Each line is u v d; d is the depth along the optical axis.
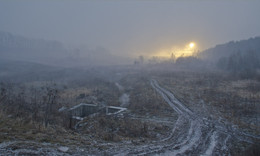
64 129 18.11
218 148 16.67
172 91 44.91
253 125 23.66
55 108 28.97
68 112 28.23
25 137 13.19
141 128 21.44
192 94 41.44
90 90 53.06
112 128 20.69
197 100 36.59
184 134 20.33
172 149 15.56
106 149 13.69
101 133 18.52
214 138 19.20
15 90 46.12
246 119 26.22
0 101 23.36
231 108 30.78
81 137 16.08
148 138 18.81
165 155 14.01
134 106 35.19
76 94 46.88
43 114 24.19
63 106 33.12
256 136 20.08
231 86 49.78
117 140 16.80
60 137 14.84
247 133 20.91
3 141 11.79
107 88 57.41
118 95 48.22
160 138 19.00
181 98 38.19
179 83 56.69
